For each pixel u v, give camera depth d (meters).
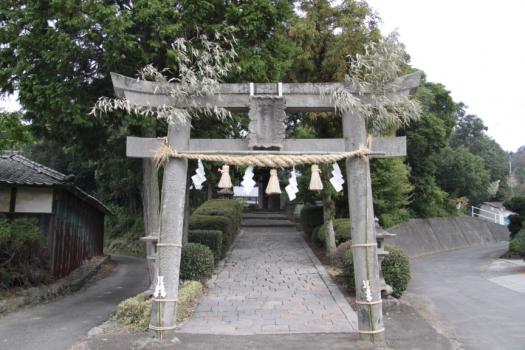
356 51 12.91
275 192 6.27
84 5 8.95
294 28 13.32
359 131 6.55
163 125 10.81
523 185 42.00
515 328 7.96
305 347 6.26
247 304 9.18
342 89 6.53
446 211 27.86
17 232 11.25
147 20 9.20
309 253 15.95
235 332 7.12
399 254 9.80
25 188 13.12
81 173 29.70
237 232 21.09
